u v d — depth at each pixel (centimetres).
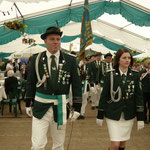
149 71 632
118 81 303
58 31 282
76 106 294
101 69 724
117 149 300
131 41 1095
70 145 454
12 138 505
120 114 300
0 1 530
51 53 289
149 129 577
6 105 987
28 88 306
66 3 709
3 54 1738
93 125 614
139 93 305
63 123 283
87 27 373
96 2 735
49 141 478
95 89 752
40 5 678
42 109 284
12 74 759
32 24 748
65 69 291
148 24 723
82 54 379
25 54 1426
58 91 286
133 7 718
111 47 1391
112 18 955
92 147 443
